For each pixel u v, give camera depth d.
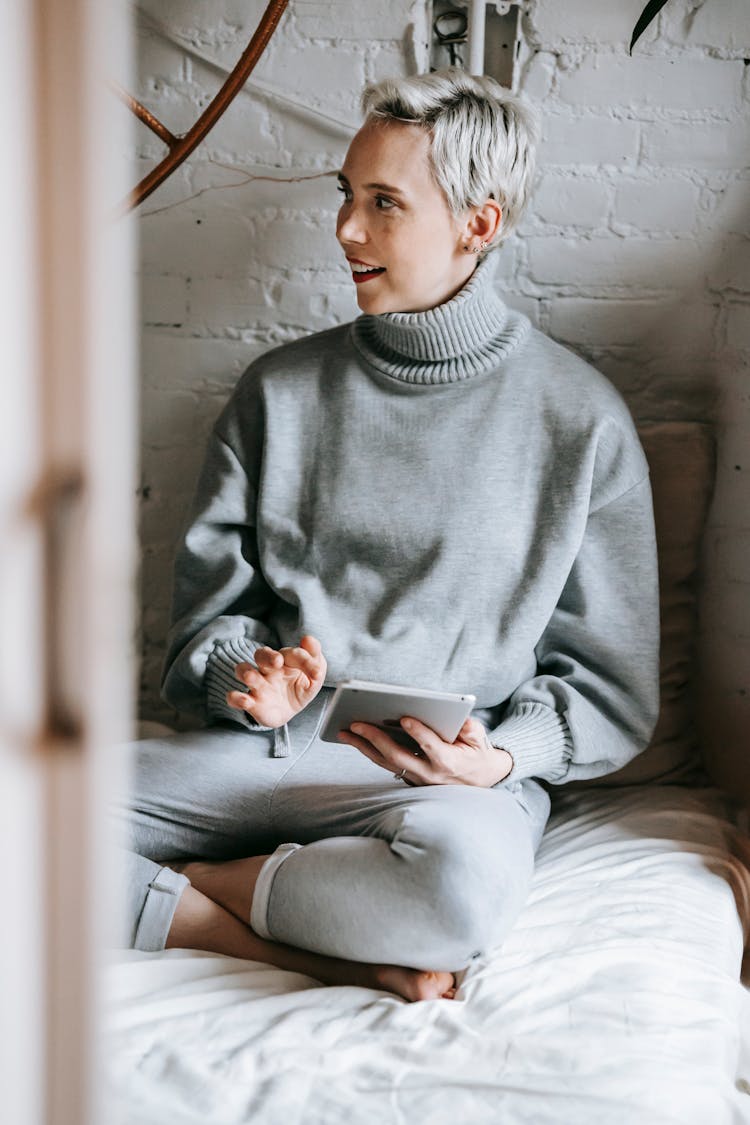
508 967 1.21
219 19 1.75
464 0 1.73
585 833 1.54
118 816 1.41
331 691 1.54
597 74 1.72
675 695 1.75
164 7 1.75
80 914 0.39
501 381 1.54
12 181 0.35
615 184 1.76
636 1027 1.09
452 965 1.20
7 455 0.36
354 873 1.22
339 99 1.77
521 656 1.52
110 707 0.39
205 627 1.60
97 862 0.39
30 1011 0.39
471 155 1.46
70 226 0.35
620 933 1.26
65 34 0.34
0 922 0.38
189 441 1.91
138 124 1.79
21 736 0.38
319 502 1.57
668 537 1.74
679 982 1.18
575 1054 1.05
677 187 1.75
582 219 1.77
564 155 1.76
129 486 0.41
